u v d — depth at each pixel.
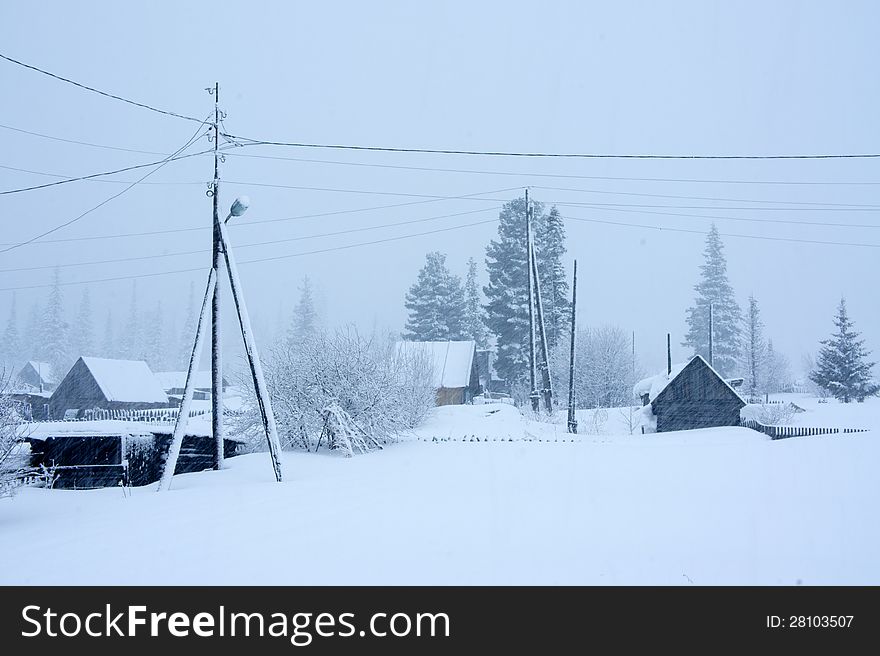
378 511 12.10
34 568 8.83
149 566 8.73
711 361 64.50
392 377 27.73
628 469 18.03
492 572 8.16
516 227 64.88
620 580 7.87
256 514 12.09
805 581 7.81
